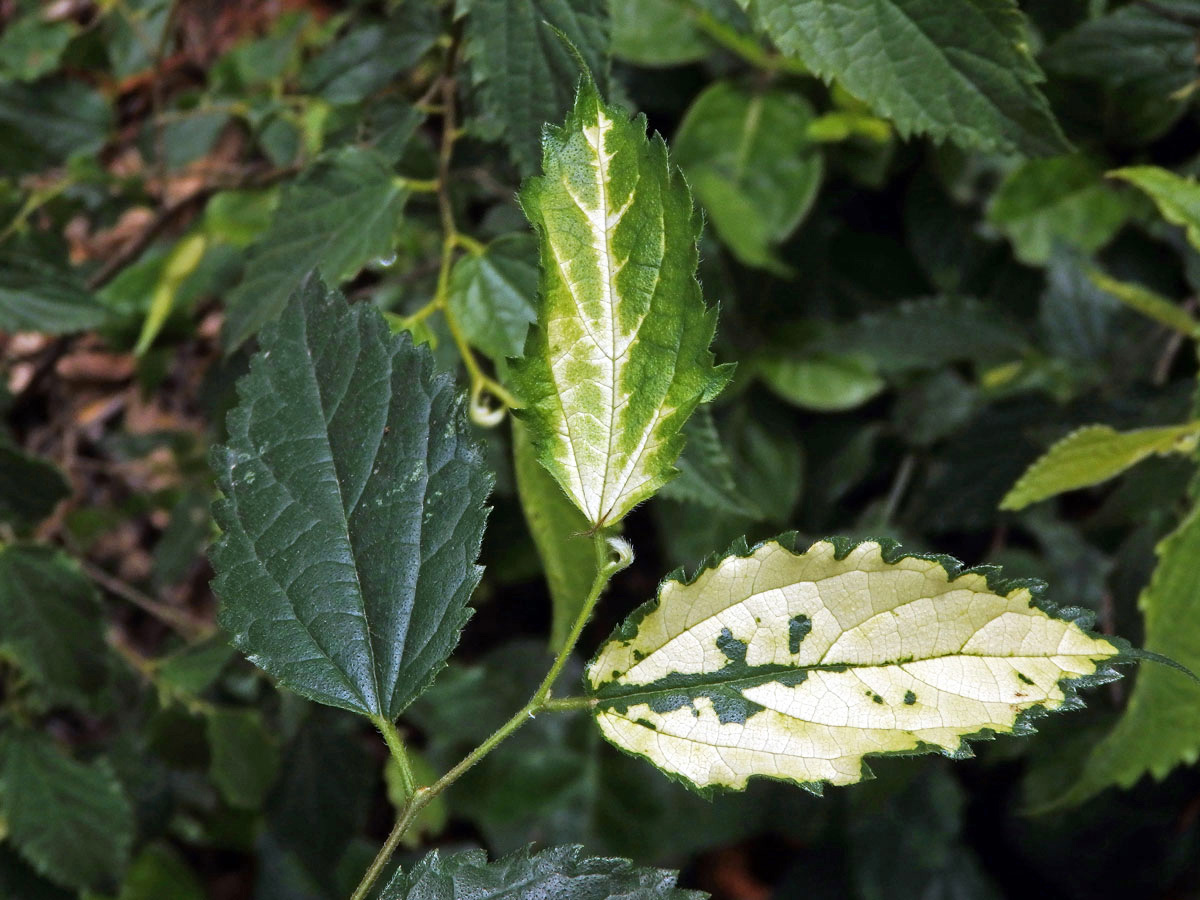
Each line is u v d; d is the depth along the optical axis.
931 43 0.46
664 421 0.41
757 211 0.80
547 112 0.50
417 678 0.42
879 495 0.93
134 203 0.85
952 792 0.91
